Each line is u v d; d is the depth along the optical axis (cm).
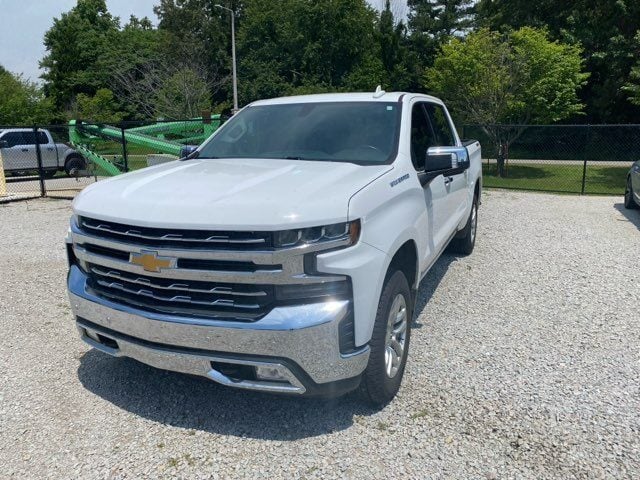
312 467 296
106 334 337
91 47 5556
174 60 4316
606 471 290
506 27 2531
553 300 551
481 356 424
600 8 2450
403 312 368
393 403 357
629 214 1059
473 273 643
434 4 5016
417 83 3841
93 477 290
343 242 296
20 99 3500
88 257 336
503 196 1334
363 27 4681
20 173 2027
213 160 425
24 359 426
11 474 292
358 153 404
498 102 1889
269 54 4922
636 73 1955
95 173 1867
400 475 288
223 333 293
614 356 423
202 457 305
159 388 379
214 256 289
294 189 312
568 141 2694
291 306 290
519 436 321
